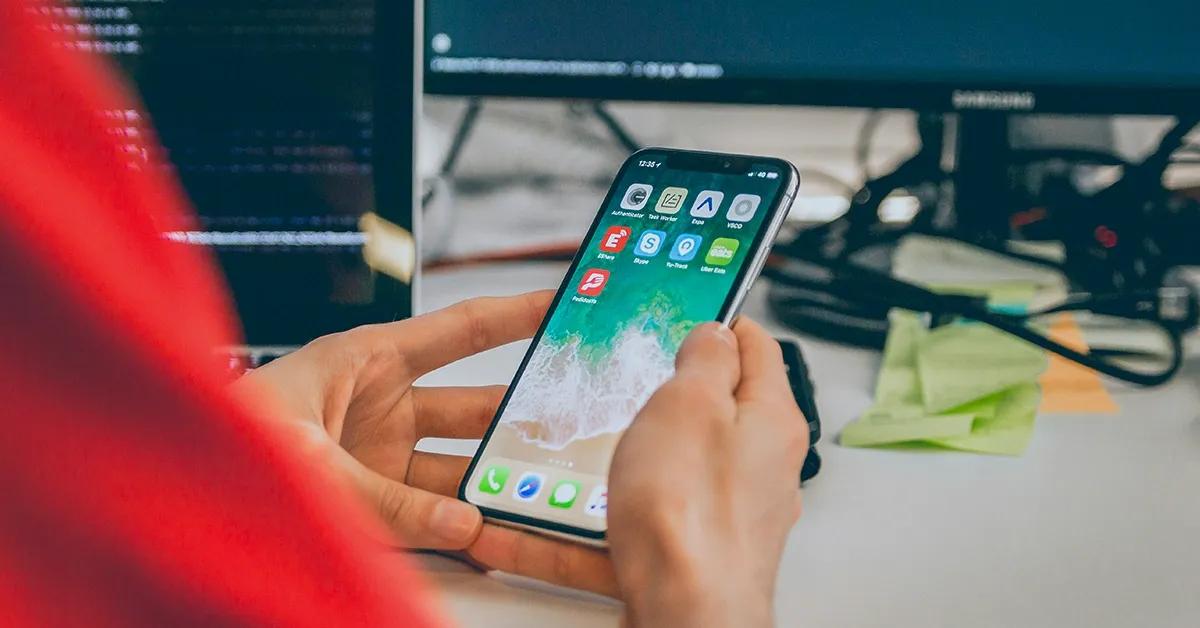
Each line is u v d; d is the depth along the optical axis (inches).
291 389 19.7
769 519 16.3
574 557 18.0
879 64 28.5
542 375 20.3
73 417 19.1
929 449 23.3
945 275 31.0
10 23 24.5
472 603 18.0
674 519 15.1
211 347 23.0
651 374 19.6
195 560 17.9
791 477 16.8
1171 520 20.5
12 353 20.0
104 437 19.2
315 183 26.4
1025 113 28.5
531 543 18.2
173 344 21.6
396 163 26.3
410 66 26.0
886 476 22.2
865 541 19.8
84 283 22.0
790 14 28.3
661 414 16.3
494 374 26.3
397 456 21.3
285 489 18.6
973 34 28.2
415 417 21.7
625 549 15.6
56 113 24.5
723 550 15.4
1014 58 28.3
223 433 19.0
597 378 19.9
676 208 21.5
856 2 28.1
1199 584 18.5
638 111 37.2
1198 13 27.7
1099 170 35.1
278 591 17.7
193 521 18.2
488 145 36.6
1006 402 24.7
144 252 24.1
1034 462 22.6
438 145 35.9
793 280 29.0
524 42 28.4
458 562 19.2
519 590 18.4
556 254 32.1
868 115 37.0
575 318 20.8
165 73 25.8
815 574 18.8
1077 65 28.2
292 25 25.9
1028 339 26.1
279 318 26.6
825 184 35.7
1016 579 18.6
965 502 21.1
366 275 26.6
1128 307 27.3
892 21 28.2
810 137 37.2
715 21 28.3
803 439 17.1
